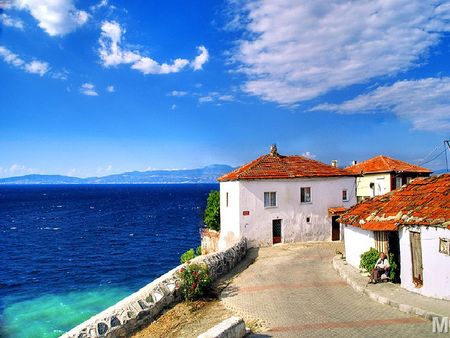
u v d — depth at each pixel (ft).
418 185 64.75
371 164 148.05
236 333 38.70
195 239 195.21
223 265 72.74
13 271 126.82
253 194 98.58
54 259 146.92
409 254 52.49
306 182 104.22
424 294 49.49
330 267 74.23
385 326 41.47
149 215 328.49
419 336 38.11
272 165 107.14
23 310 84.89
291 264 78.33
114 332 42.39
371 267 60.44
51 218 307.58
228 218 104.01
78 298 94.94
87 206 447.42
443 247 46.83
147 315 48.03
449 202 50.90
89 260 144.87
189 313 50.34
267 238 99.50
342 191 108.47
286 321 45.21
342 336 39.42
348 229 72.08
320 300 53.06
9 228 243.40
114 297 95.96
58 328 71.87
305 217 103.81
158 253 158.61
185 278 56.80
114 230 231.50
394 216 57.47
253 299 55.31
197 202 510.99
